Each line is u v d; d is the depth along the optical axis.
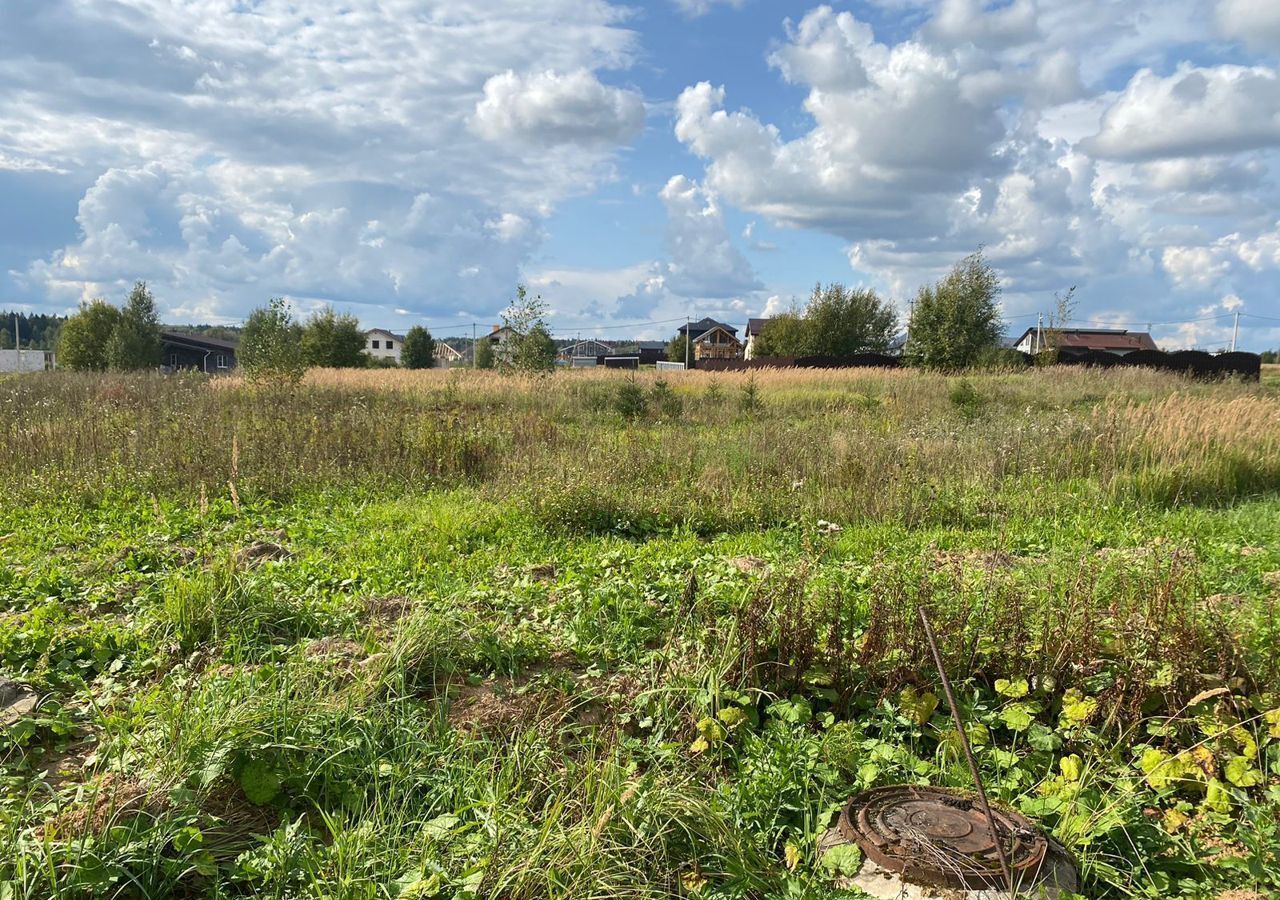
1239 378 33.50
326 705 3.67
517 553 7.26
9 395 18.19
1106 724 3.83
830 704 4.20
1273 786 3.41
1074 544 7.46
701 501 9.08
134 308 44.47
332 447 11.48
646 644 5.00
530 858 2.82
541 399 21.05
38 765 3.45
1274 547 7.30
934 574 5.96
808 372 32.19
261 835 3.03
